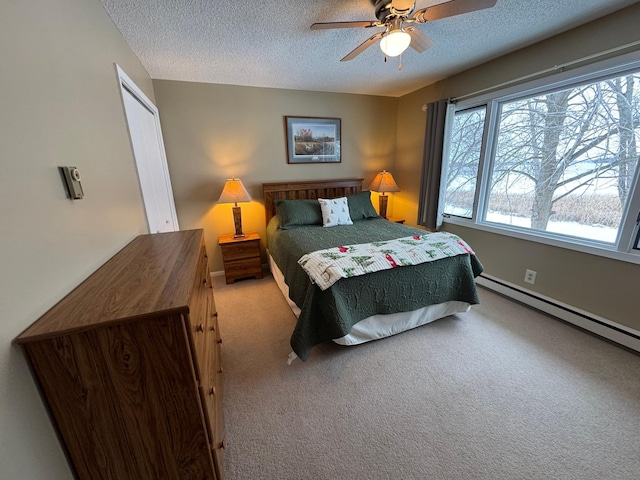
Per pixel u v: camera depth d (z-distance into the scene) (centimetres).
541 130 238
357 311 185
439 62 265
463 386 164
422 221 356
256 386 167
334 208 320
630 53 175
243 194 303
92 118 123
